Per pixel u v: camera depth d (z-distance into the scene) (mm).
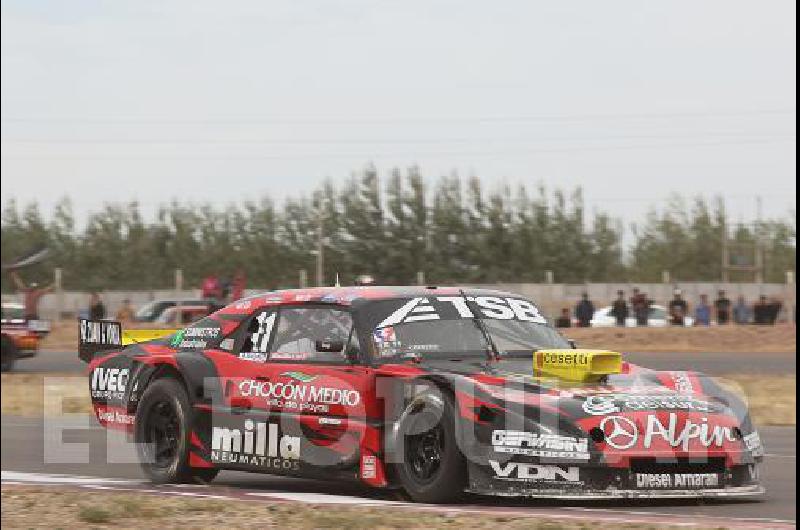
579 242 111500
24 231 115562
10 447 21125
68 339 63375
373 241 108500
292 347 14898
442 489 13133
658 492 12969
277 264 111750
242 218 114062
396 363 14016
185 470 15711
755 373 39812
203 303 61781
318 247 108688
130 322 61469
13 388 35594
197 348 15961
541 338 14977
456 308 14836
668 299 81625
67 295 90562
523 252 109812
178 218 115250
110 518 12945
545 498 13539
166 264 114375
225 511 13195
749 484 13523
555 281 110312
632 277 115250
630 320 64375
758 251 114438
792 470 17234
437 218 109188
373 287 15164
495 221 109438
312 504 13500
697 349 55562
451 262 109125
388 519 12203
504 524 11844
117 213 115250
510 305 15266
